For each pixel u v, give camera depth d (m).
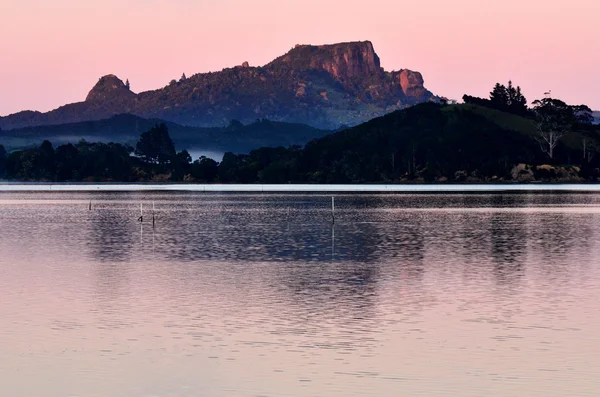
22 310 63.34
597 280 78.94
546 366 46.22
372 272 86.25
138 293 71.81
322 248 114.75
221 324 57.75
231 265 93.62
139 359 48.12
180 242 125.94
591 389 41.94
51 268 91.12
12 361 47.78
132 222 178.62
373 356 48.59
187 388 42.62
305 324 57.59
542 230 148.00
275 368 46.12
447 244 119.81
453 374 44.81
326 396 41.31
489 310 62.62
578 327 56.19
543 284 76.31
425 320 58.81
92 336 54.09
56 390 42.38
